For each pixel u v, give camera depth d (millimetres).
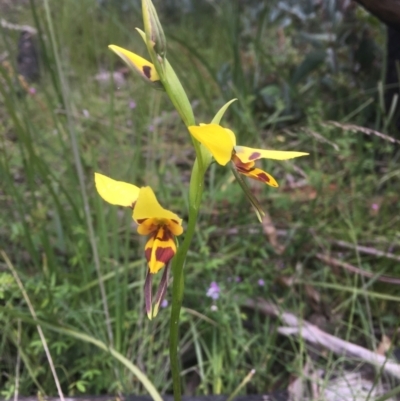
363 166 324
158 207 115
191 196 125
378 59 386
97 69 542
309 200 310
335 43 398
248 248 271
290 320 237
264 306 245
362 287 249
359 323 248
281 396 201
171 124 424
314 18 461
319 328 242
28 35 512
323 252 274
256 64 418
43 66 481
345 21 393
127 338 222
